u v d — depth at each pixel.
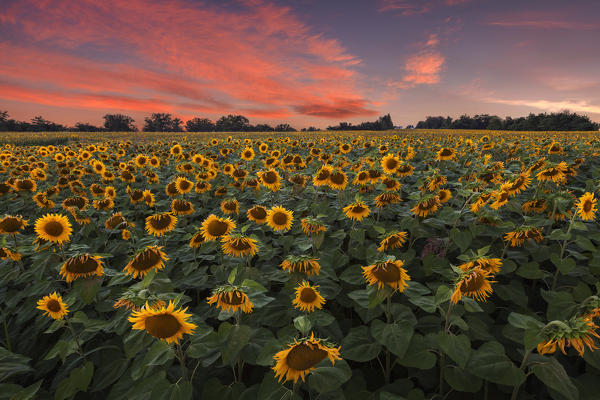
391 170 6.51
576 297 3.10
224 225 3.88
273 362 2.17
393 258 2.58
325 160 9.76
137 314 1.96
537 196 4.53
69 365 2.91
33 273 3.59
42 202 6.98
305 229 4.04
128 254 4.52
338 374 2.20
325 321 2.86
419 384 3.05
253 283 2.39
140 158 11.19
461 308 2.97
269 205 7.14
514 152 12.10
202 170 9.91
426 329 3.16
